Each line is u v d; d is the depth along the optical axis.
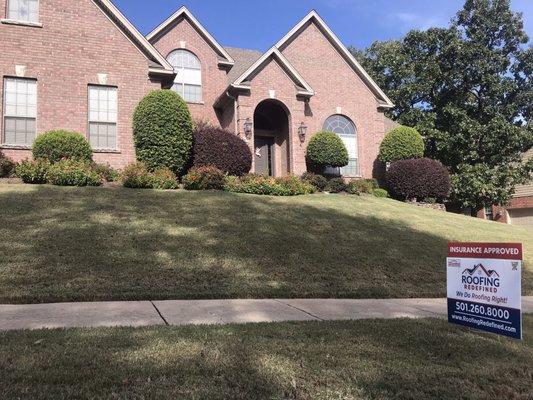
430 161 19.61
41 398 2.93
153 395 3.04
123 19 15.73
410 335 4.87
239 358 3.84
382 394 3.23
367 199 16.78
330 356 4.00
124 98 15.72
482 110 28.27
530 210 28.28
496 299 4.82
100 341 4.20
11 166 13.30
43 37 14.94
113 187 13.38
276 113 20.70
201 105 20.61
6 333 4.41
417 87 28.41
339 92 21.77
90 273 7.24
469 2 28.62
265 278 7.86
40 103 14.73
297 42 21.55
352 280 8.25
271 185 15.17
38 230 8.90
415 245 10.91
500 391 3.44
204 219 10.80
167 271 7.66
